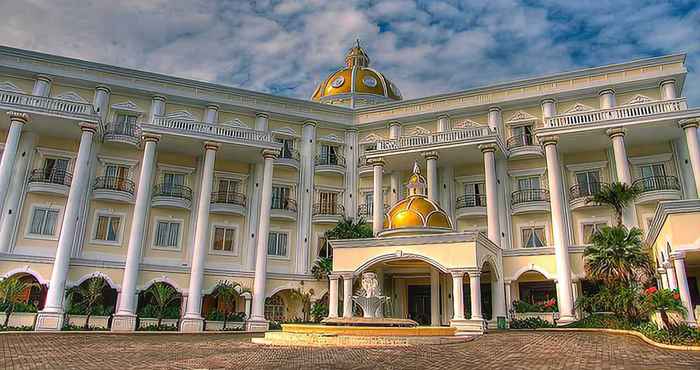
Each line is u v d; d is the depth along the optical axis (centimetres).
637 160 2861
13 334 2009
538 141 3019
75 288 2559
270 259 3170
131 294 2570
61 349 1367
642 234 2405
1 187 2495
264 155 3062
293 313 3083
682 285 1584
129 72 3117
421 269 2712
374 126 3525
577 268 2573
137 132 3000
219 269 2889
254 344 1560
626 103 2923
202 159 3194
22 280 2656
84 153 2686
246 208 3225
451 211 3162
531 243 2984
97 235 2902
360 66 4425
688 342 1330
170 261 2997
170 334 2273
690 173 2711
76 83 3034
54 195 2859
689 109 2523
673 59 2841
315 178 3431
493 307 2494
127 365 1011
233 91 3325
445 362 1061
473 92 3269
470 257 2162
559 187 2648
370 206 3391
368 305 1947
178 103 3238
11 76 2952
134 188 3033
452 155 3048
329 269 2905
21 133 2855
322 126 3528
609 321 2105
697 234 1600
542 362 1048
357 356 1173
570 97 3045
